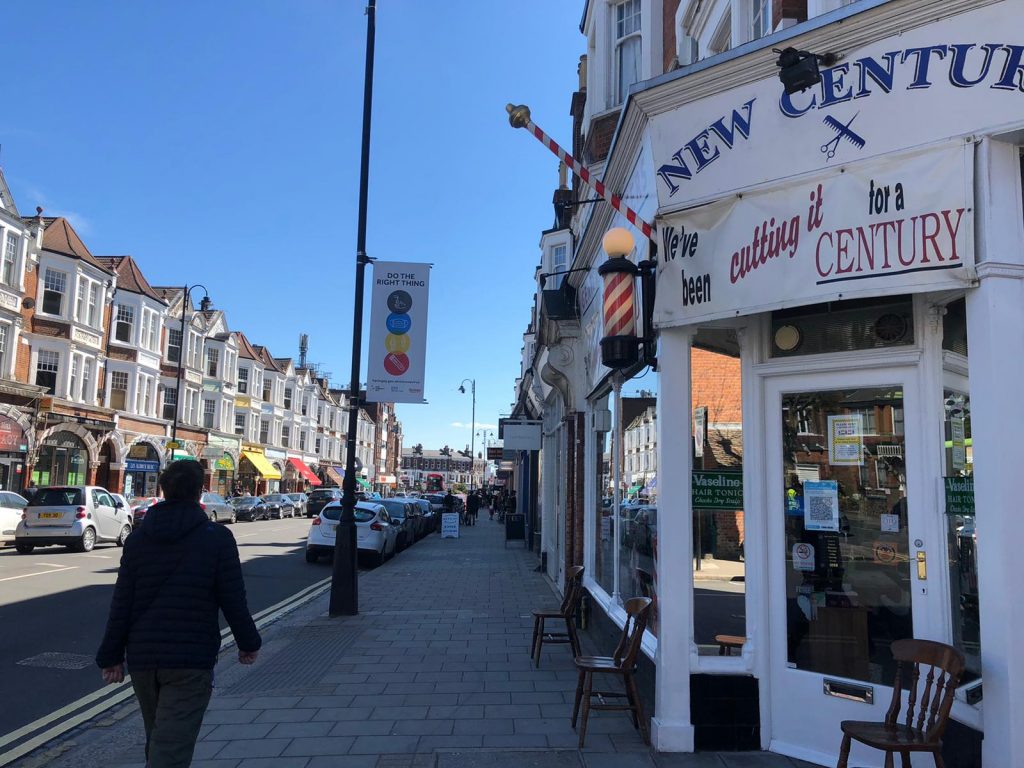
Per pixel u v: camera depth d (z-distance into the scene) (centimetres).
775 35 452
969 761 390
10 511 1938
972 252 381
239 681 668
